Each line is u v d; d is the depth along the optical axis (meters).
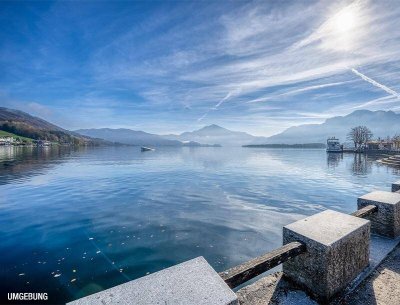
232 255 7.56
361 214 3.81
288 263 2.88
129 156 74.06
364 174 29.55
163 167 38.81
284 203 14.44
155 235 9.26
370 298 2.59
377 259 3.38
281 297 2.61
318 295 2.54
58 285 6.05
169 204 14.33
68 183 22.66
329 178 25.84
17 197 16.55
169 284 1.78
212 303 1.60
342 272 2.67
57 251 7.96
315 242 2.55
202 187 20.36
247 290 2.76
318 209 13.04
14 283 6.15
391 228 4.06
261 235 9.18
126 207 13.63
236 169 35.78
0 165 38.59
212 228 9.98
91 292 5.80
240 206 13.75
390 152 78.38
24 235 9.46
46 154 74.81
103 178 25.89
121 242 8.61
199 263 2.08
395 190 5.68
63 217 11.78
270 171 32.81
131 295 1.65
